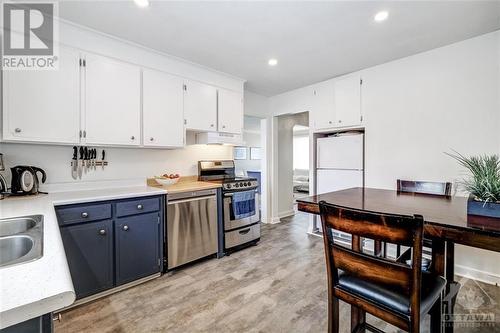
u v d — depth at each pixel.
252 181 3.34
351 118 3.29
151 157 2.93
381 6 1.86
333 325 1.21
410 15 1.98
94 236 1.99
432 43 2.47
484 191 1.18
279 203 4.82
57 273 0.66
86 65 2.17
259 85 3.82
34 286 0.59
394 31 2.24
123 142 2.40
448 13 1.95
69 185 2.36
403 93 2.83
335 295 1.20
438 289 1.13
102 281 2.03
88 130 2.19
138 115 2.50
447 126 2.54
